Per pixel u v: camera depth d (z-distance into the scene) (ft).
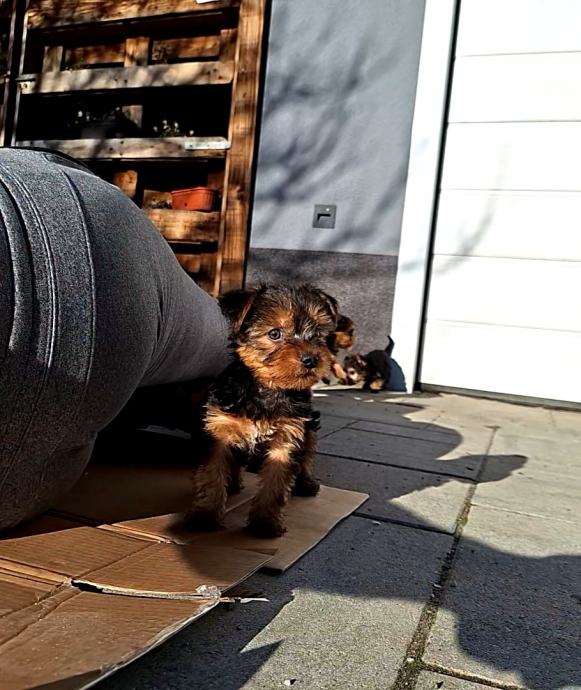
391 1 6.81
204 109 8.37
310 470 3.07
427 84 6.66
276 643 1.73
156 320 2.32
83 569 1.97
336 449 4.22
